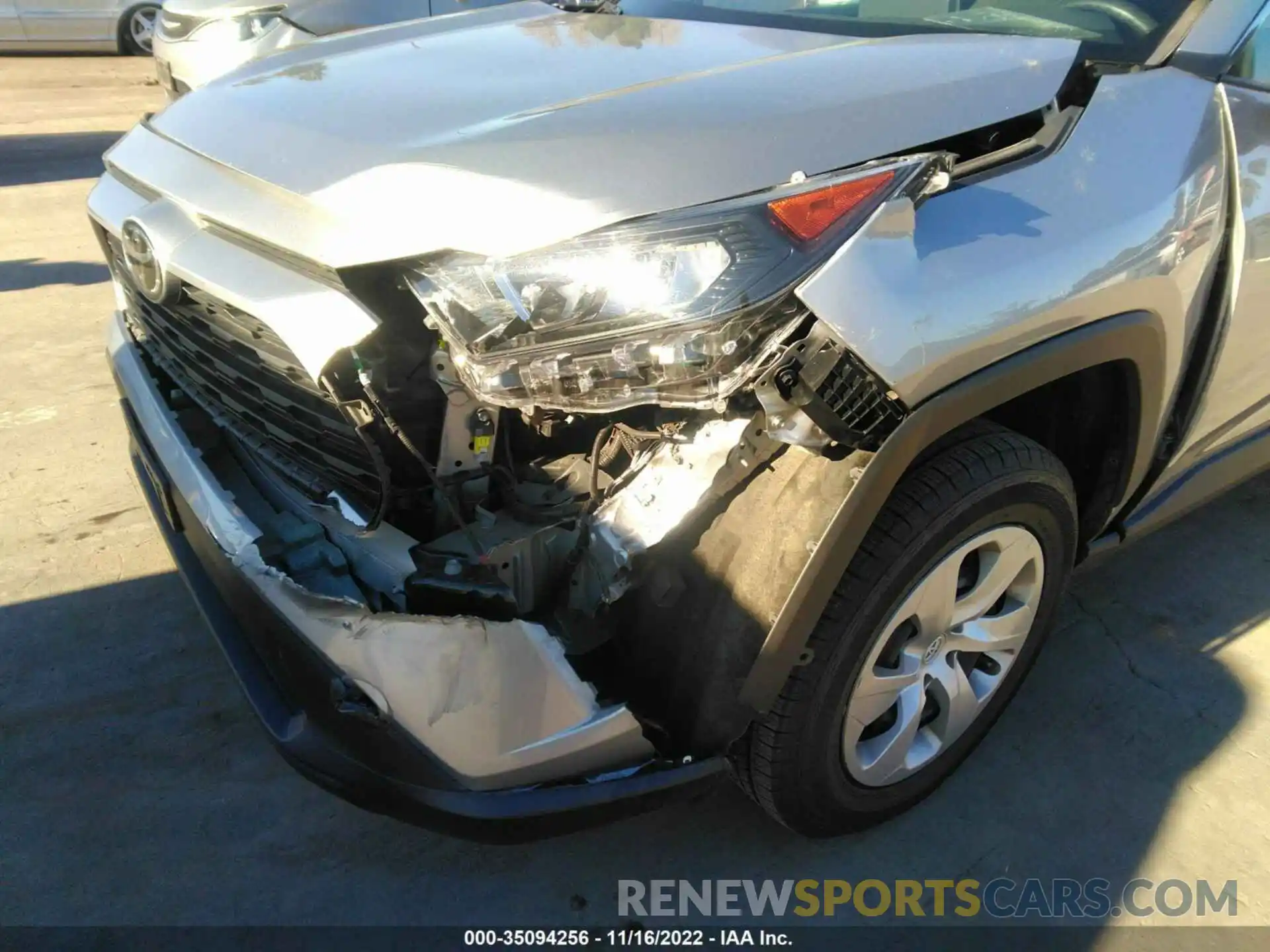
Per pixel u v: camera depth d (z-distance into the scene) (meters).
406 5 6.22
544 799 1.64
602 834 2.14
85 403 3.74
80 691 2.45
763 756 1.81
